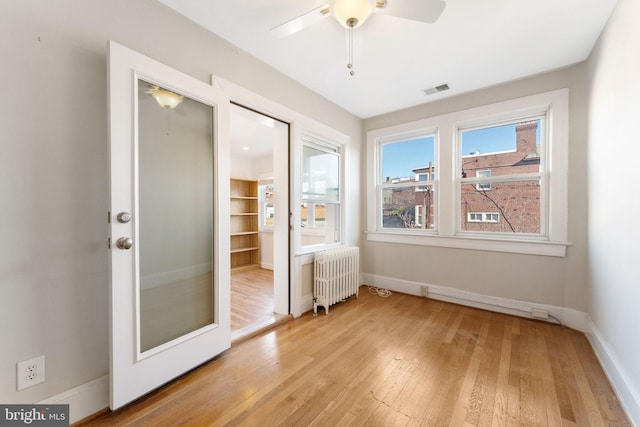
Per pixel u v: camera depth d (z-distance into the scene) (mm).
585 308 2240
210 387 1547
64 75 1275
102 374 1402
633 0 1373
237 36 1927
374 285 3561
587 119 2195
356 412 1353
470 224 2916
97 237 1384
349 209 3387
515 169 2660
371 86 2676
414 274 3232
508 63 2250
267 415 1334
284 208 2598
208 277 1883
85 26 1336
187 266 1759
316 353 1920
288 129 2588
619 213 1555
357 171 3561
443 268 3020
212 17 1738
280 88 2404
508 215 2701
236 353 1921
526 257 2539
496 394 1482
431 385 1563
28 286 1187
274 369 1724
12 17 1135
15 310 1155
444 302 2975
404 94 2854
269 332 2262
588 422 1286
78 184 1324
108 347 1418
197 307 1813
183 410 1368
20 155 1162
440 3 1315
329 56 2162
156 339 1587
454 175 2932
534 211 2574
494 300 2707
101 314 1398
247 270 4840
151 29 1578
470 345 2029
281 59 2205
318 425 1271
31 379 1191
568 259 2334
